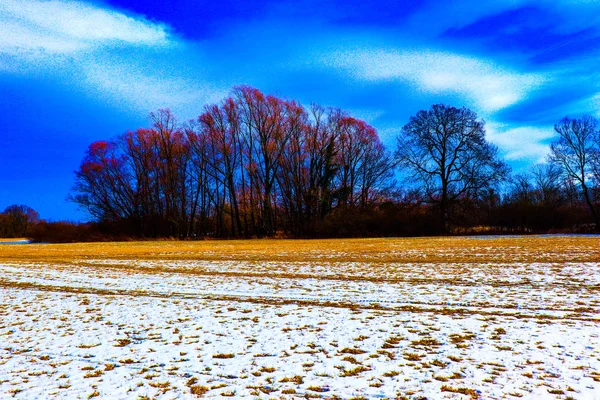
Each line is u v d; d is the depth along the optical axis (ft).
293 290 44.04
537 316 30.55
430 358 22.67
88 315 34.76
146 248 114.21
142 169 201.87
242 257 81.15
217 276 55.83
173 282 51.21
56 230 195.11
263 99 185.16
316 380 20.12
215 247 113.50
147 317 33.63
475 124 161.38
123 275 58.18
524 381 19.13
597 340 24.49
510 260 63.26
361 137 195.93
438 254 75.97
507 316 30.89
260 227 193.88
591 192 167.22
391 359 22.76
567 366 20.72
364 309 34.81
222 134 186.29
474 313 32.19
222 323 31.27
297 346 25.50
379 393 18.40
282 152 188.65
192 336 28.12
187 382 20.22
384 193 195.21
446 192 162.40
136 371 21.86
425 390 18.56
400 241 119.85
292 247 106.22
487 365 21.31
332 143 188.85
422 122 167.12
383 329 28.53
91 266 69.87
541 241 100.37
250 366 22.26
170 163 194.59
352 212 176.45
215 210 207.21
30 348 26.18
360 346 25.13
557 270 51.16
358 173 201.77
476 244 96.99
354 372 21.03
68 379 20.84
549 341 24.61
